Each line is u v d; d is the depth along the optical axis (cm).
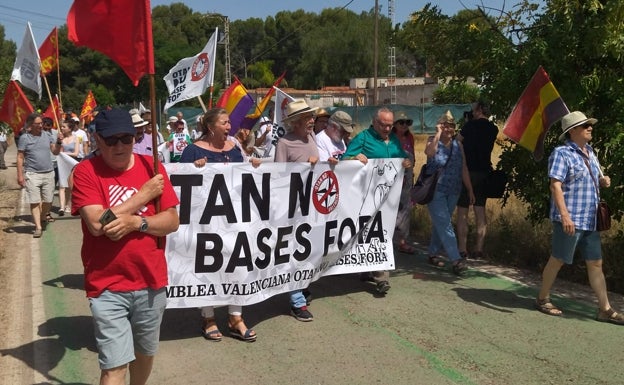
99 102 5400
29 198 923
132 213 313
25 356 471
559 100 567
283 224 535
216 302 500
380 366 447
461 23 770
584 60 657
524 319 543
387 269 620
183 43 5769
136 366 347
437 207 691
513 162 730
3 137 2083
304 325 534
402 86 5078
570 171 517
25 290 648
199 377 432
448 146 694
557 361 453
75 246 857
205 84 1037
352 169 584
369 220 605
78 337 511
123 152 316
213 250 498
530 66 660
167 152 1081
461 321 539
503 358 459
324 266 581
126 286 317
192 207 489
